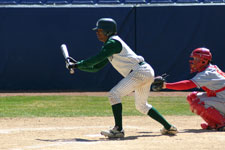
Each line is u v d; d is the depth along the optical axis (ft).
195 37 169.27
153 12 169.48
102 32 71.10
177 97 151.64
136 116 104.83
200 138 69.31
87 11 170.30
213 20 168.76
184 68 169.78
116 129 70.13
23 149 60.13
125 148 59.62
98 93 163.32
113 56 70.13
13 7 169.78
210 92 78.79
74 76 172.35
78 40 170.91
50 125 88.89
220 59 169.27
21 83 172.04
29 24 170.60
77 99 143.95
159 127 86.38
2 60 170.91
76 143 65.16
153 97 151.64
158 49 170.30
